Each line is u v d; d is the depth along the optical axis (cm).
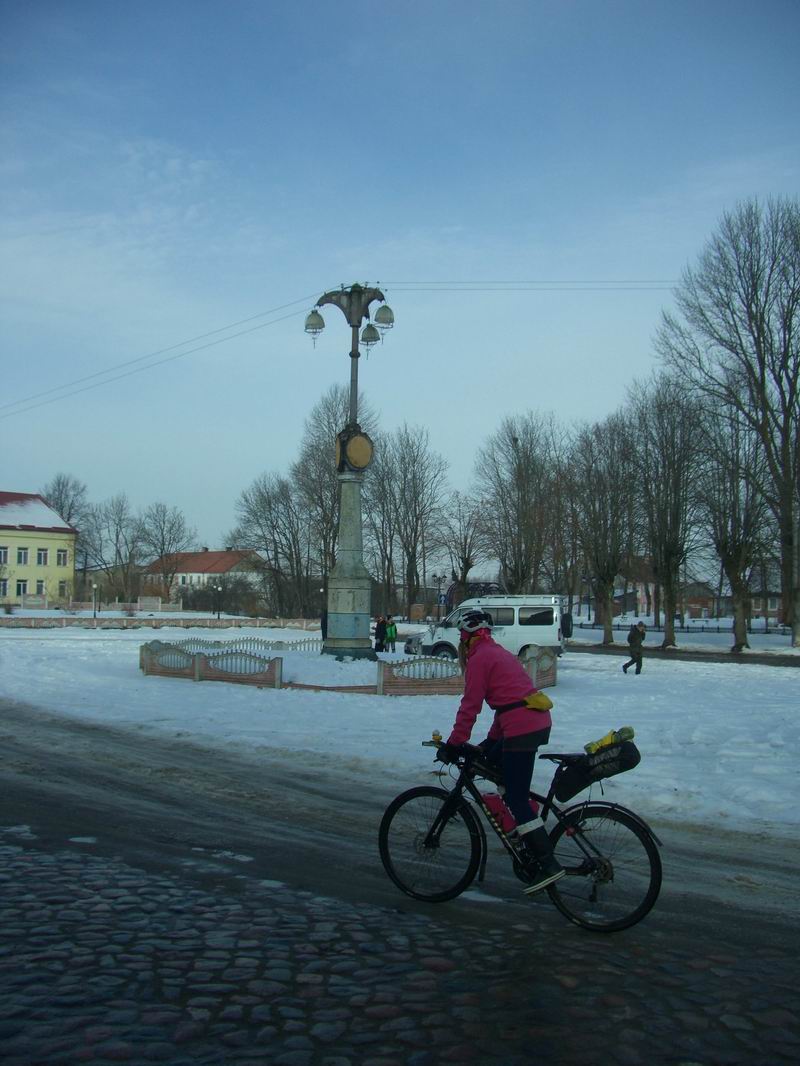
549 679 2094
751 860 692
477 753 570
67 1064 365
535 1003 432
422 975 463
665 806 844
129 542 10888
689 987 455
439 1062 375
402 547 7181
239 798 900
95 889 595
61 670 2259
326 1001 430
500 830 557
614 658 3759
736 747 1135
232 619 6719
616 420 5162
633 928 543
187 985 443
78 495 10981
